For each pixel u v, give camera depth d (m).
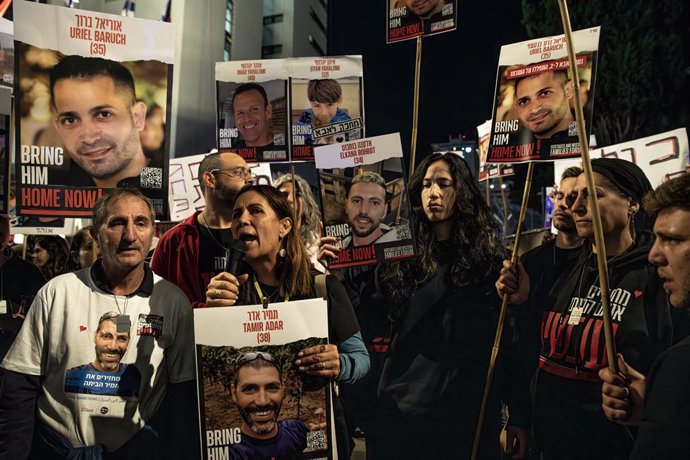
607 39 9.02
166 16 20.70
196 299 2.53
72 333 1.74
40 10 2.02
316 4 33.44
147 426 1.75
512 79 2.40
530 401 2.48
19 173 1.98
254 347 1.69
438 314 2.58
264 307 1.71
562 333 2.21
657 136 2.99
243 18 26.48
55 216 2.02
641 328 2.01
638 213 2.21
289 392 1.69
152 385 1.77
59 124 2.03
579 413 2.10
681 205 1.55
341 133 2.75
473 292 2.58
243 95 2.78
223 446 1.64
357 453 3.34
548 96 2.32
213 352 1.67
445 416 2.50
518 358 2.53
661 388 1.40
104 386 1.73
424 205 2.68
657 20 8.73
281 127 2.75
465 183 2.66
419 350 2.57
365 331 2.71
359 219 2.36
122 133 2.09
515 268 2.49
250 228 1.93
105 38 2.08
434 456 2.50
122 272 1.79
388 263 2.70
